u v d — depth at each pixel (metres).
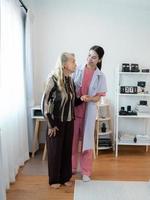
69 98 2.45
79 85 2.70
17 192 2.48
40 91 4.02
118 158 3.60
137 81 4.00
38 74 4.00
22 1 3.31
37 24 3.91
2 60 2.42
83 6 3.89
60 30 3.93
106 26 3.92
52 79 2.41
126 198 2.40
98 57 2.62
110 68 4.00
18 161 3.07
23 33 3.43
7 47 2.57
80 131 2.80
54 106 2.42
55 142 2.48
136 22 3.92
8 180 2.50
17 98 2.99
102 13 3.90
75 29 3.92
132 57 3.98
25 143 3.38
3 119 2.38
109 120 3.90
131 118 4.07
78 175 2.92
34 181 2.75
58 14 3.89
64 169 2.63
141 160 3.52
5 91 2.49
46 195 2.44
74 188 2.59
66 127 2.51
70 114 2.49
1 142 2.20
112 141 4.00
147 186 2.66
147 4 3.87
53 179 2.58
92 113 2.69
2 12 2.41
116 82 3.98
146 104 3.99
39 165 3.27
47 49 3.96
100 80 2.70
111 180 2.81
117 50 3.97
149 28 3.93
